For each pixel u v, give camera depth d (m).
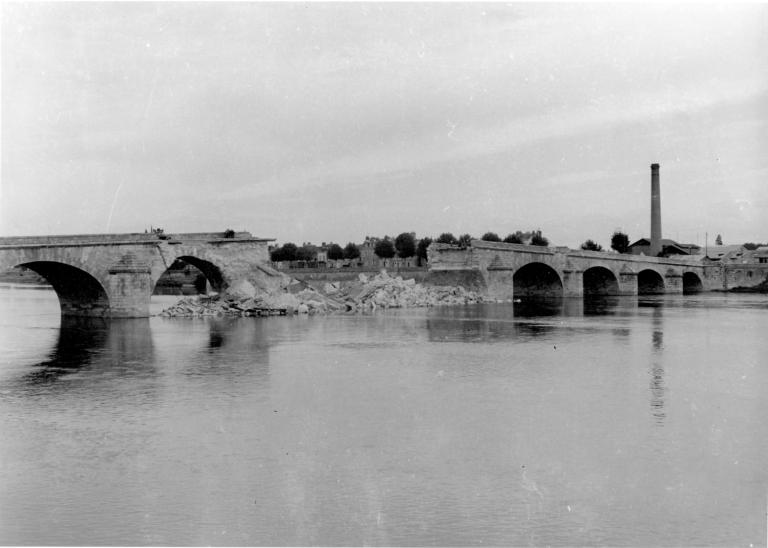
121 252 81.81
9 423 33.31
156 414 34.91
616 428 32.19
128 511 22.75
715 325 76.75
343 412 35.25
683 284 176.62
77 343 60.34
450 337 65.50
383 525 21.62
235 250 94.19
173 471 26.50
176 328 72.81
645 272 162.00
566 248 132.25
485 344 60.34
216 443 30.00
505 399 38.16
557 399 38.16
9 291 177.00
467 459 27.73
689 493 24.12
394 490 24.48
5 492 24.44
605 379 43.75
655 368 47.72
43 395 39.22
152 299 132.50
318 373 45.97
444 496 23.92
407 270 130.12
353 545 20.30
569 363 49.88
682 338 64.44
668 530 21.33
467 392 40.00
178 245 87.06
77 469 26.78
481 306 109.69
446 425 32.75
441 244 125.00
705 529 21.41
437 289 117.00
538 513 22.50
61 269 77.81
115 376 44.81
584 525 21.67
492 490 24.42
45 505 23.28
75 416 34.59
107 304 81.62
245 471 26.48
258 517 22.31
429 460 27.67
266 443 29.95
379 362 50.34
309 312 94.31
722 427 32.31
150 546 20.33
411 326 75.88
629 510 22.75
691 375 45.06
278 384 42.31
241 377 44.47
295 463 27.34
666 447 29.28
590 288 149.12
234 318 85.81
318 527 21.50
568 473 26.12
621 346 58.91
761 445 29.55
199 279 162.88
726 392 39.88
